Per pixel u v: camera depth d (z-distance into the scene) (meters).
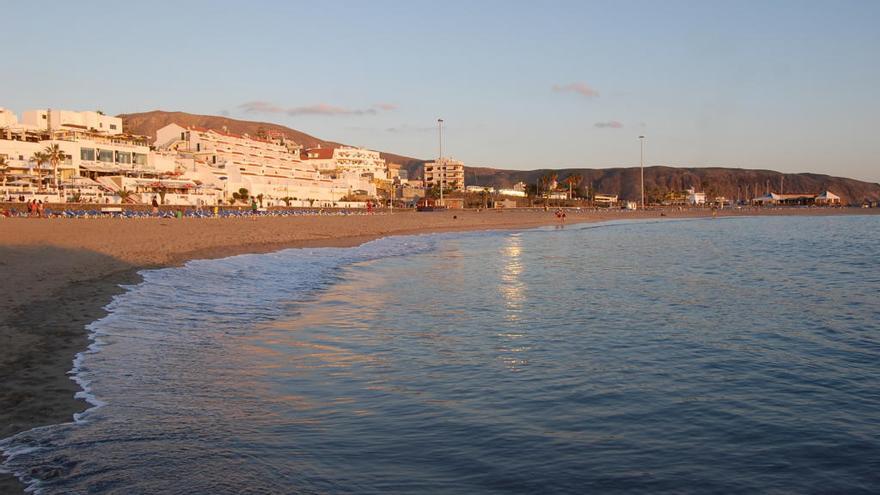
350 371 11.24
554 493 6.55
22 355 10.94
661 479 6.94
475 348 13.20
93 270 22.56
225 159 124.62
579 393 10.09
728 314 17.83
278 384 10.33
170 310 16.55
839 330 15.61
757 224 102.94
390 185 186.00
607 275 27.70
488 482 6.79
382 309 18.03
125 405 8.84
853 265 33.50
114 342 12.37
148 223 53.12
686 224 101.69
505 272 28.50
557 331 15.09
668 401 9.74
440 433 8.22
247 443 7.68
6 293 16.45
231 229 51.88
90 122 103.56
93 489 6.28
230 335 13.98
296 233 54.25
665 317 17.23
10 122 96.69
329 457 7.34
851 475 7.07
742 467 7.29
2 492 6.17
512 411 9.17
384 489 6.54
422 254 38.75
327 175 166.12
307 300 19.48
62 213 66.62
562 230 77.75
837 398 9.98
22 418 8.14
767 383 10.81
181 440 7.68
